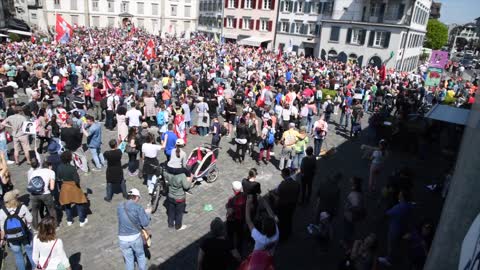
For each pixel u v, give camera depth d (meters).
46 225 5.36
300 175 10.30
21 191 9.91
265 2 55.78
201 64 26.56
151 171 9.89
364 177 12.26
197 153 11.04
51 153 9.80
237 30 60.03
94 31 56.38
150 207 9.17
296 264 7.56
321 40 48.09
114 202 9.56
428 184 12.21
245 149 12.76
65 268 5.54
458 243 1.86
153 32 69.56
